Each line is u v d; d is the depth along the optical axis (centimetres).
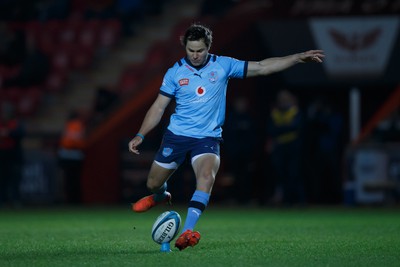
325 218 5569
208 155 2941
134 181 7931
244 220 5366
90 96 9075
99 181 7994
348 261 2667
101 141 8012
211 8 8719
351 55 7988
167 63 8169
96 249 3144
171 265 2538
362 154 7494
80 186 7950
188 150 2975
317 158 7650
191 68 2981
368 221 5181
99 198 8000
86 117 8519
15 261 2714
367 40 7969
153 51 8744
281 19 7988
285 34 7969
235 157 7300
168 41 8656
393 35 7938
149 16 9544
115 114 8119
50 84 9144
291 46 7975
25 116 8975
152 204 3186
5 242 3569
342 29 7975
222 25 7919
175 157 2998
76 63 9294
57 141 8438
